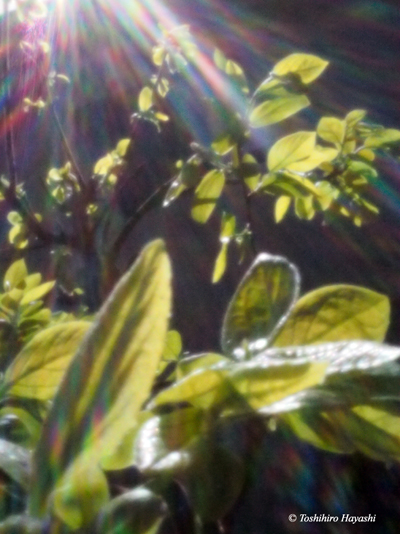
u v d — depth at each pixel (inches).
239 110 15.6
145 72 49.5
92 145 57.4
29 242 33.6
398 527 16.5
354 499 15.4
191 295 61.8
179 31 24.0
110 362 4.0
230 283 59.5
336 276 54.1
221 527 5.1
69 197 29.1
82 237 26.6
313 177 19.1
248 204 14.5
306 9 57.2
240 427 5.5
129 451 5.1
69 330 6.5
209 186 15.2
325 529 14.4
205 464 4.6
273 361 4.6
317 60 13.5
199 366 6.1
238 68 16.1
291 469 8.0
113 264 24.4
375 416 5.4
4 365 13.0
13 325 14.1
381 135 19.6
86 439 4.0
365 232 51.2
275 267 6.9
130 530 4.3
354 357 4.8
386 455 5.3
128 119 54.9
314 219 56.6
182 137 37.4
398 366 5.1
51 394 6.4
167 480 4.8
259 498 7.9
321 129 19.7
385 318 6.0
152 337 3.9
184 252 63.5
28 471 5.0
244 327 6.6
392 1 55.8
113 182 29.9
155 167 38.3
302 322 6.1
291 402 4.8
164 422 4.8
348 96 57.4
